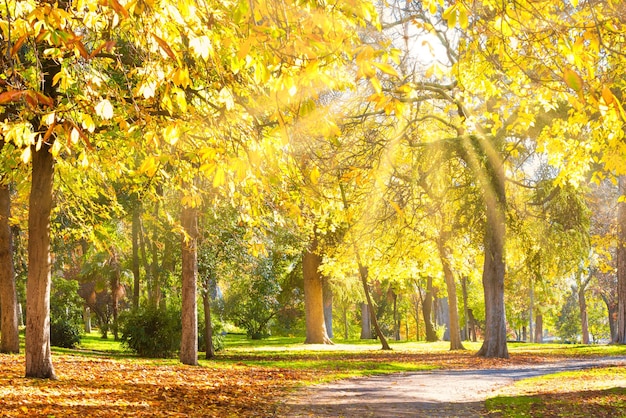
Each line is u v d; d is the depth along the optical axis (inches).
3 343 857.5
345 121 610.5
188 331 837.2
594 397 486.6
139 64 380.5
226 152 219.5
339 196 745.0
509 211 1010.7
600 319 2977.4
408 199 933.2
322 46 150.8
